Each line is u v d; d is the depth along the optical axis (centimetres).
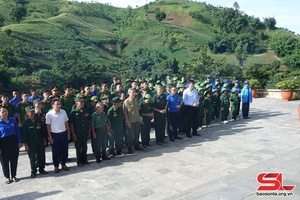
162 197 525
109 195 540
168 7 10288
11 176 632
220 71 3303
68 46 5194
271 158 704
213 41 7012
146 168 677
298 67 4094
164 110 871
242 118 1253
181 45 6738
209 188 532
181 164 695
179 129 1017
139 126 852
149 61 5072
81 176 643
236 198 486
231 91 1234
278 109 1438
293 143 833
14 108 852
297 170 602
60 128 673
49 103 891
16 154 628
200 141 902
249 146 820
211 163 693
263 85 2284
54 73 3556
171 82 1276
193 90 964
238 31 8475
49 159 788
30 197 546
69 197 538
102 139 739
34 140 646
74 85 3653
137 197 529
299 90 1767
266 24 9012
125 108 804
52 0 10238
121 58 5962
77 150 707
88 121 725
